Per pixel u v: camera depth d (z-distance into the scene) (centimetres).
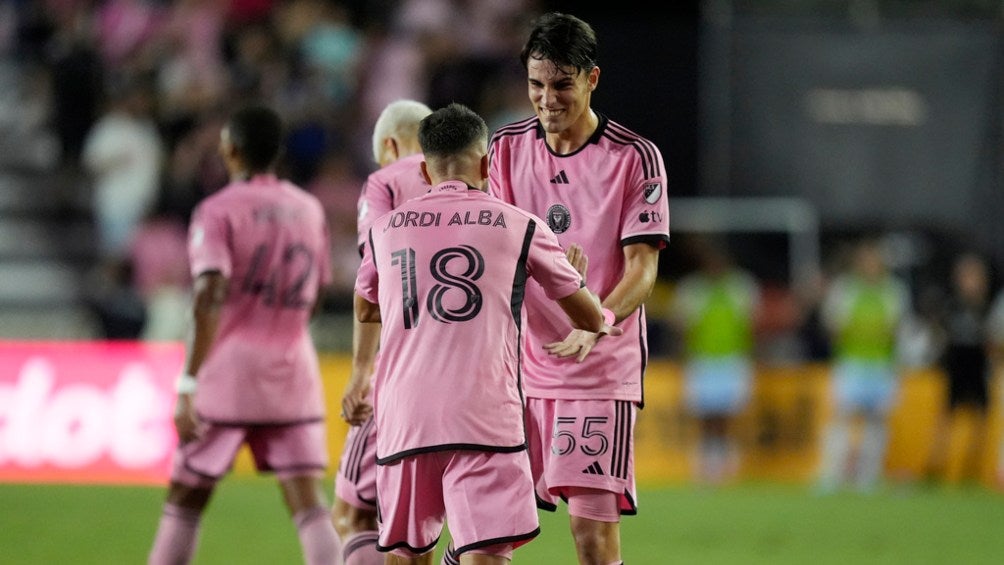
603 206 1823
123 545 2938
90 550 2870
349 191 5028
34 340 5100
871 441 4606
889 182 5772
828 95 5738
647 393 4666
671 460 4656
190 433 2108
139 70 5331
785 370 4778
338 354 4731
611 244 1831
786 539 3284
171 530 2136
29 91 5634
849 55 5750
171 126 5250
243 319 2158
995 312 4859
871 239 5353
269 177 2208
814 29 5719
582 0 5812
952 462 4816
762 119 5703
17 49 5644
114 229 5172
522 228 1636
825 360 5019
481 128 1692
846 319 4588
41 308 5281
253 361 2150
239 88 5378
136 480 3997
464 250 1620
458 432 1591
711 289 4584
